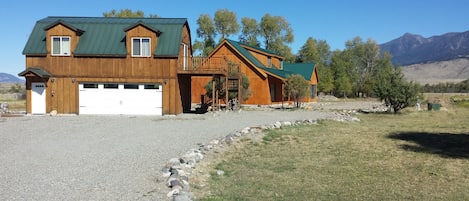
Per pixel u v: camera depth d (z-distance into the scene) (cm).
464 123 2378
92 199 719
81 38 2694
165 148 1268
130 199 724
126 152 1189
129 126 1914
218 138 1498
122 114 2647
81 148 1257
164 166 998
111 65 2639
